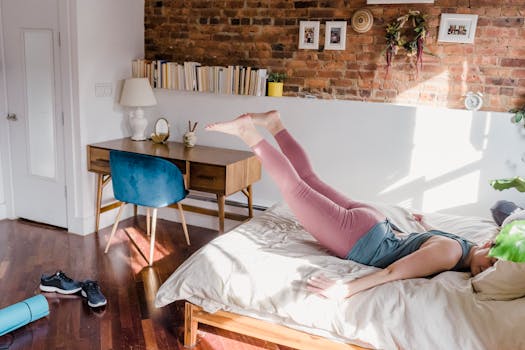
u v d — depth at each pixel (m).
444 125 3.39
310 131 3.79
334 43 3.69
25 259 3.43
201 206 4.26
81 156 3.87
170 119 4.29
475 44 3.33
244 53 4.04
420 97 3.54
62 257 3.49
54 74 3.83
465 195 3.43
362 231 2.38
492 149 3.30
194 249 3.75
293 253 2.37
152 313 2.76
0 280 3.08
